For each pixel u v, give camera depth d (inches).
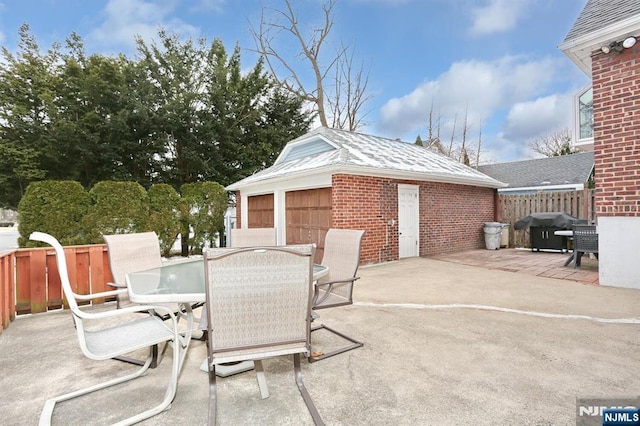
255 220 436.1
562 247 373.7
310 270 81.9
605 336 132.1
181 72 532.7
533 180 675.4
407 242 354.9
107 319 167.0
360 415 84.0
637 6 190.7
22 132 442.3
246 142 605.9
